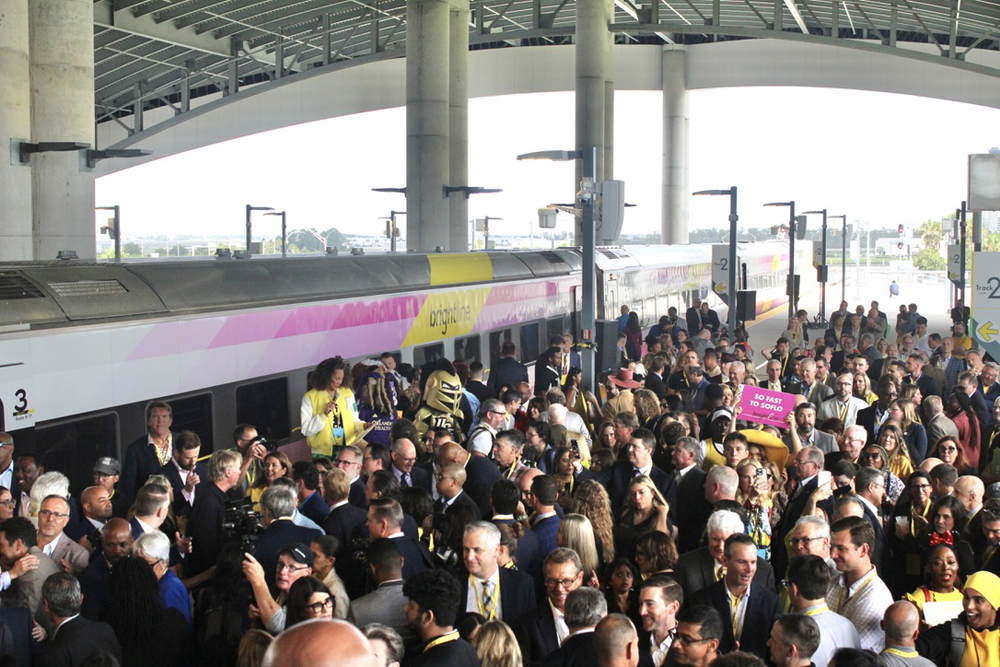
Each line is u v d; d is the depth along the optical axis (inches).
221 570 291.0
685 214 2918.3
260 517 331.9
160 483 308.8
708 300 1663.4
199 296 510.6
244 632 267.9
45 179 861.8
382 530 288.4
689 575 291.0
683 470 383.6
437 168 1637.6
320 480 382.9
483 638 232.4
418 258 746.8
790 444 458.9
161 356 477.1
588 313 657.0
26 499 357.1
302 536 303.1
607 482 386.6
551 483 325.1
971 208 774.5
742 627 264.7
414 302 697.6
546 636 259.1
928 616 272.8
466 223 1784.0
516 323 872.3
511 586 277.3
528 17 2546.8
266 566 296.8
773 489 382.3
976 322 577.6
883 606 270.5
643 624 247.8
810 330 1835.6
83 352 434.6
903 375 661.3
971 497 350.6
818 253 1882.4
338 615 264.7
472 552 265.4
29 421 407.8
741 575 261.7
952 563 282.5
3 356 397.4
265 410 549.0
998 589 260.1
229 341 520.1
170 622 257.3
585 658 230.8
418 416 526.0
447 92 1653.5
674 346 917.2
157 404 411.5
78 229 872.3
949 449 426.9
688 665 223.1
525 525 330.3
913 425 479.2
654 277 1328.7
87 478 436.5
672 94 2854.3
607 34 1939.0
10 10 790.5
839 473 369.4
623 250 1234.6
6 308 411.2
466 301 775.7
